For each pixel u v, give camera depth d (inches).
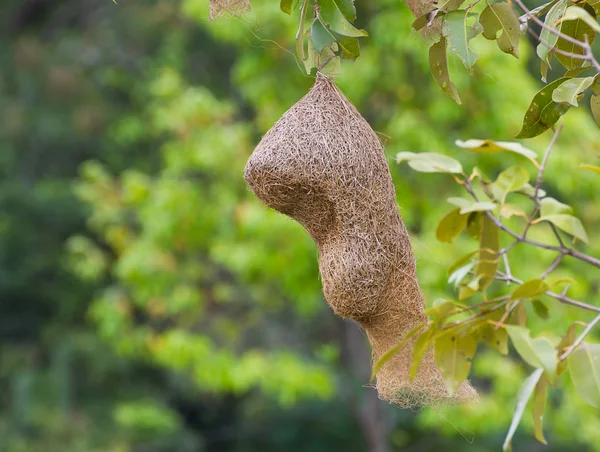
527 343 129.9
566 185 400.2
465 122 415.5
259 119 437.4
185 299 455.8
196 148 430.0
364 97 417.4
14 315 820.0
